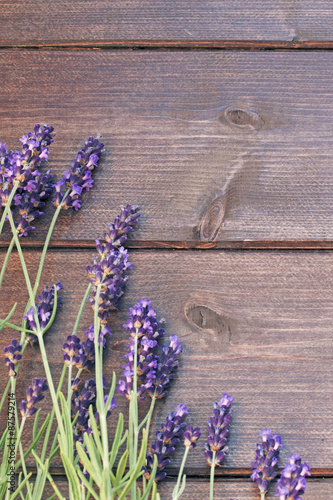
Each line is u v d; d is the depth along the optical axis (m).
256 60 0.68
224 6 0.68
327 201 0.66
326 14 0.68
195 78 0.68
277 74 0.67
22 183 0.64
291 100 0.67
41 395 0.60
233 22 0.68
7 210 0.62
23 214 0.64
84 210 0.66
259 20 0.68
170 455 0.62
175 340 0.62
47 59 0.68
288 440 0.62
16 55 0.68
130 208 0.64
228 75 0.67
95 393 0.61
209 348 0.64
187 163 0.66
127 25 0.68
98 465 0.57
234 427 0.62
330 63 0.68
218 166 0.66
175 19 0.68
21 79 0.68
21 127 0.67
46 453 0.62
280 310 0.64
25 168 0.63
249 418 0.63
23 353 0.64
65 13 0.69
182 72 0.68
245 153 0.66
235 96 0.67
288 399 0.63
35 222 0.66
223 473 0.62
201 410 0.63
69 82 0.68
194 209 0.66
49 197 0.66
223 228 0.65
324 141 0.66
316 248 0.65
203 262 0.65
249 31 0.68
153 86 0.67
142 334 0.61
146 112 0.67
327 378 0.63
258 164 0.66
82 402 0.61
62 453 0.57
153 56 0.68
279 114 0.67
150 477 0.59
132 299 0.64
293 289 0.64
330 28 0.68
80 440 0.61
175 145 0.67
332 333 0.64
